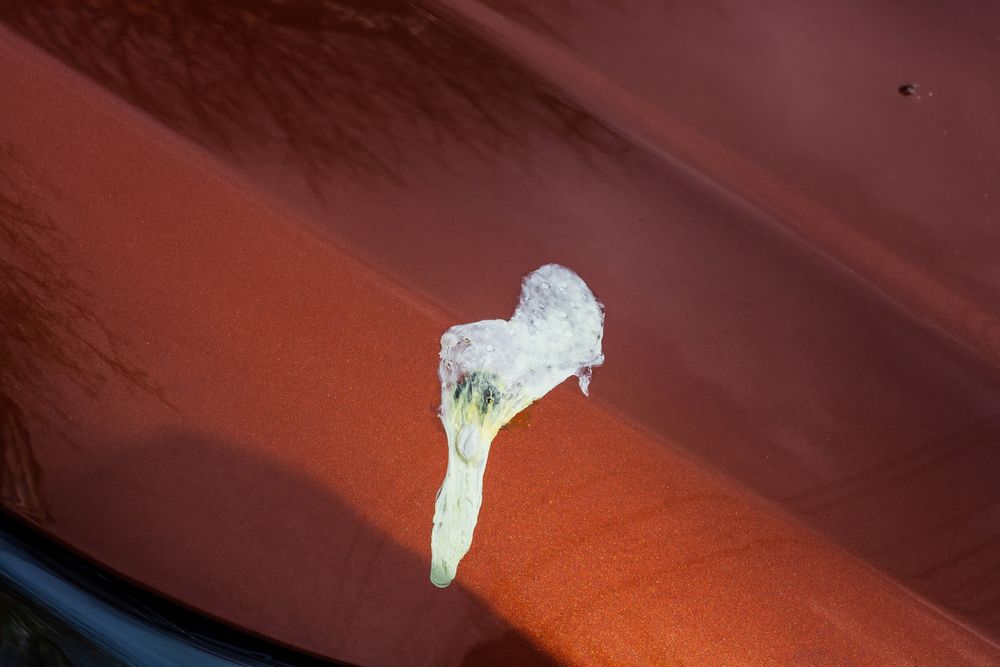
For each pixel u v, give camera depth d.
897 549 0.42
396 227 0.42
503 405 0.41
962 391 0.44
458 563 0.40
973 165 0.46
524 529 0.41
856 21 0.48
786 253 0.44
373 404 0.41
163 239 0.41
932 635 0.41
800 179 0.46
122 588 0.40
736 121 0.46
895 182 0.46
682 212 0.44
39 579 0.39
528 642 0.40
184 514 0.40
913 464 0.43
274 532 0.40
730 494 0.41
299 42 0.44
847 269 0.44
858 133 0.46
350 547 0.40
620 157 0.44
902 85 0.47
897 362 0.44
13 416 0.40
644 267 0.43
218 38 0.43
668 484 0.41
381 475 0.41
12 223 0.41
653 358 0.42
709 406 0.42
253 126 0.43
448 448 0.41
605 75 0.46
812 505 0.42
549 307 0.42
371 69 0.44
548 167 0.44
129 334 0.41
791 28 0.47
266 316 0.41
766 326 0.43
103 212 0.41
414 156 0.43
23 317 0.41
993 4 0.49
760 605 0.41
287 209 0.42
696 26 0.47
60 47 0.42
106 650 0.39
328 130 0.43
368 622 0.40
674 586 0.41
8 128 0.41
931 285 0.45
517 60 0.45
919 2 0.49
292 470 0.41
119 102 0.42
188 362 0.41
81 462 0.40
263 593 0.40
